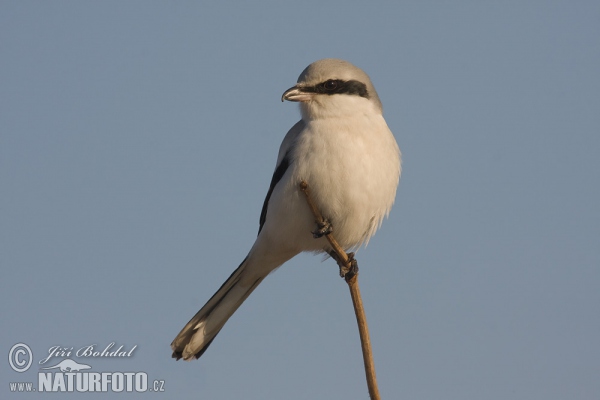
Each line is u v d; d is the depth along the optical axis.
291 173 11.27
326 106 11.39
